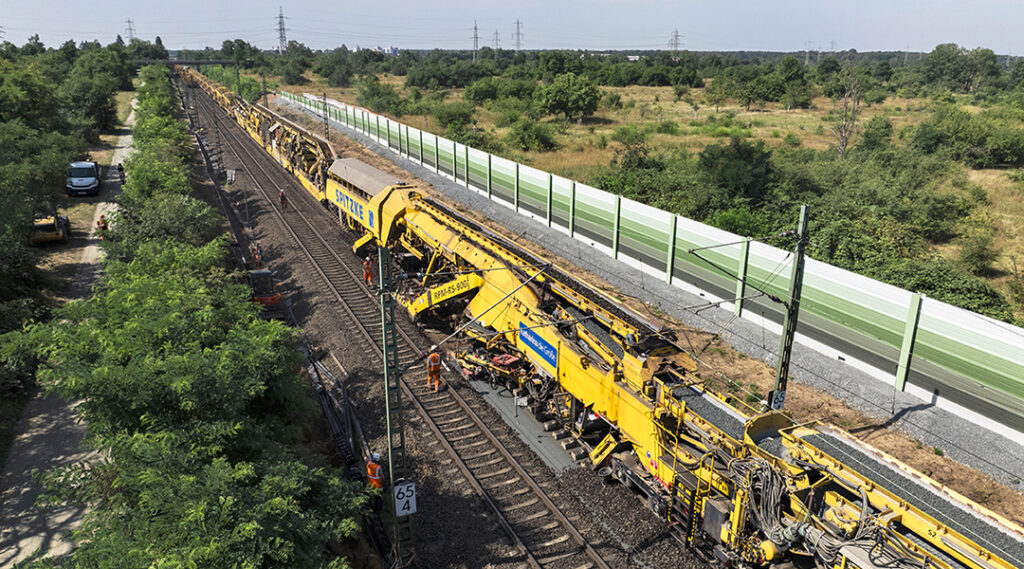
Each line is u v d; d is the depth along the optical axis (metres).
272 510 10.38
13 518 13.48
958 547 9.08
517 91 92.50
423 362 21.00
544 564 12.60
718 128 66.62
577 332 15.71
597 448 15.40
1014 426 16.17
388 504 14.26
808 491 10.88
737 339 22.45
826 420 17.88
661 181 38.22
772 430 12.51
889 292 18.59
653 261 27.69
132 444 11.34
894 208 33.53
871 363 19.52
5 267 22.17
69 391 12.25
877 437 17.16
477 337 19.73
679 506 12.92
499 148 56.44
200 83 131.88
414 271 26.02
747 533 11.57
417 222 24.36
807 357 20.77
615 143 61.38
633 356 13.92
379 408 18.27
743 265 22.91
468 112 74.81
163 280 17.66
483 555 12.94
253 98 102.75
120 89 106.69
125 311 15.66
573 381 15.55
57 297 24.53
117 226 27.92
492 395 18.98
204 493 10.26
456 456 15.93
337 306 25.59
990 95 96.88
